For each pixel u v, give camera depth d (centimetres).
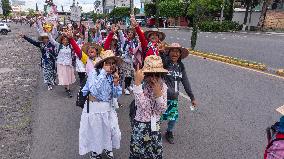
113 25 384
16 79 735
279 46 1321
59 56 550
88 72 297
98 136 284
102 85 275
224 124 410
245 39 1739
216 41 1627
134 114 235
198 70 780
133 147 239
